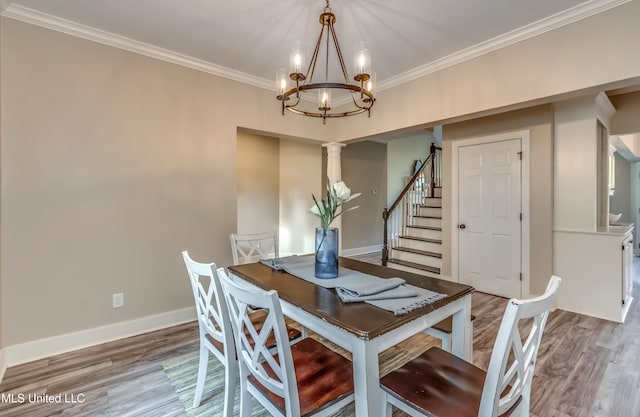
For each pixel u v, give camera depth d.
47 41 2.36
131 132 2.74
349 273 2.03
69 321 2.49
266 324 1.19
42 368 2.23
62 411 1.80
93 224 2.58
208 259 3.19
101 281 2.62
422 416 1.17
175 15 2.33
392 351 2.52
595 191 3.24
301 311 1.50
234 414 1.79
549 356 2.42
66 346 2.47
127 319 2.75
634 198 6.45
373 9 2.24
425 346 2.61
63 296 2.46
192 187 3.08
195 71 3.09
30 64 2.30
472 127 4.12
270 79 3.52
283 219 5.83
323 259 1.89
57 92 2.41
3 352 2.21
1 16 2.19
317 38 2.65
